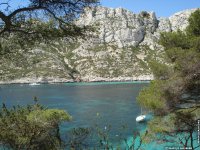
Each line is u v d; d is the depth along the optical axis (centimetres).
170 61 1723
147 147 2531
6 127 1160
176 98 1667
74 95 10962
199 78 1623
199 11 1788
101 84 18800
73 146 1134
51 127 1372
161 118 1844
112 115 5953
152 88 1762
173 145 2272
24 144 1190
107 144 1030
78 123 4881
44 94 11469
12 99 9356
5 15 753
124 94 11062
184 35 1775
